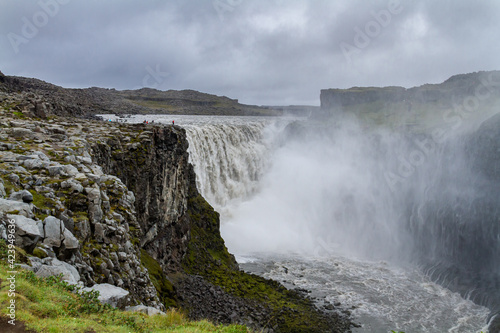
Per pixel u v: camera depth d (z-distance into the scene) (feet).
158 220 123.85
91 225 55.47
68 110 196.44
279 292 144.66
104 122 136.87
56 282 39.70
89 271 48.83
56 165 64.18
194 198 175.22
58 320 33.86
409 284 182.91
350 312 141.38
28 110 129.90
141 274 61.52
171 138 135.74
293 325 117.39
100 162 93.09
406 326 138.31
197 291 117.29
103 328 35.83
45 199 52.70
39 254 42.39
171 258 129.59
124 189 72.02
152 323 43.62
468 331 139.74
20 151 71.41
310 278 175.73
